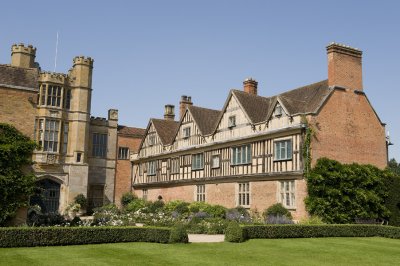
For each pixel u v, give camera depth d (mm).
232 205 26859
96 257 12133
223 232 19891
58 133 34844
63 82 35500
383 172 23250
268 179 24000
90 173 38188
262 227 17266
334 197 21203
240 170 26500
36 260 11344
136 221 24125
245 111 26656
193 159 32000
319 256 13172
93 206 37875
